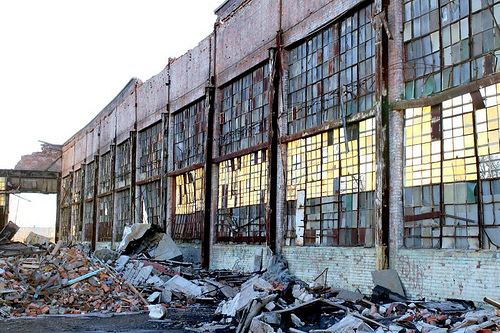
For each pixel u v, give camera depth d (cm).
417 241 1365
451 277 1246
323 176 1747
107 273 1744
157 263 2230
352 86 1641
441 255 1276
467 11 1285
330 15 1728
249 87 2211
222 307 1391
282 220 1916
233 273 2078
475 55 1258
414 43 1425
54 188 5294
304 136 1822
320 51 1805
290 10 1933
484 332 850
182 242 2702
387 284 1365
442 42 1347
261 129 2100
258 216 2077
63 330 1238
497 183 1184
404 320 1048
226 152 2367
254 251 2059
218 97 2447
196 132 2636
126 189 3559
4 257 1667
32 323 1344
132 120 3478
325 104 1762
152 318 1438
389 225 1423
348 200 1625
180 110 2814
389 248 1415
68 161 5125
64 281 1639
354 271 1540
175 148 2877
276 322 1103
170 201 2869
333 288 1584
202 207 2497
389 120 1455
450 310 1147
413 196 1384
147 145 3262
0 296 1512
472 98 1248
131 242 2572
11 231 2384
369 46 1588
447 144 1308
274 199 1945
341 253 1600
